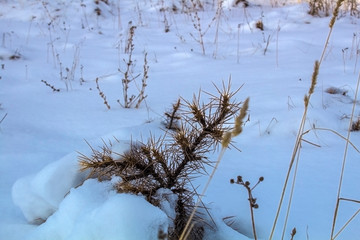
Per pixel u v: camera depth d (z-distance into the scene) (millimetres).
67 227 1815
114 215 1609
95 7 9297
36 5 9234
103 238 1596
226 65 6227
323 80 5219
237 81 5375
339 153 3252
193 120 1796
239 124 1176
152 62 6457
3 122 3916
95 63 6336
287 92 4645
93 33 8164
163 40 7707
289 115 3840
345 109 4191
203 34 7418
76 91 5090
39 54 6664
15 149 3297
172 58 6648
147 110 4348
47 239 1859
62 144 3484
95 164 1811
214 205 2193
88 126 3932
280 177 2744
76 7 9266
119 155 1863
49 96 4867
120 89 5184
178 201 1845
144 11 9703
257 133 3703
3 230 2084
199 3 9930
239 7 9906
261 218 2168
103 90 5152
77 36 7957
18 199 2115
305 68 5883
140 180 1812
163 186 1844
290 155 3211
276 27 8555
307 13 9250
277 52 6707
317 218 2195
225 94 1759
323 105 4258
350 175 2811
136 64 6336
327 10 9242
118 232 1583
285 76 5527
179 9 9859
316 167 2957
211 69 6031
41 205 2096
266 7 9922
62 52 6855
